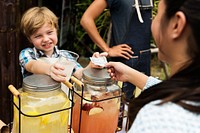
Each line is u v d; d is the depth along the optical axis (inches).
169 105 21.6
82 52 131.6
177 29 22.7
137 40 71.9
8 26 71.5
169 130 20.1
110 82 36.8
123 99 40.9
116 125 39.0
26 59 50.4
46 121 31.3
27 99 31.2
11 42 73.6
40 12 54.3
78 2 122.5
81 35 127.0
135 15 69.4
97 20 112.1
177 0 22.4
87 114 35.6
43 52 54.0
